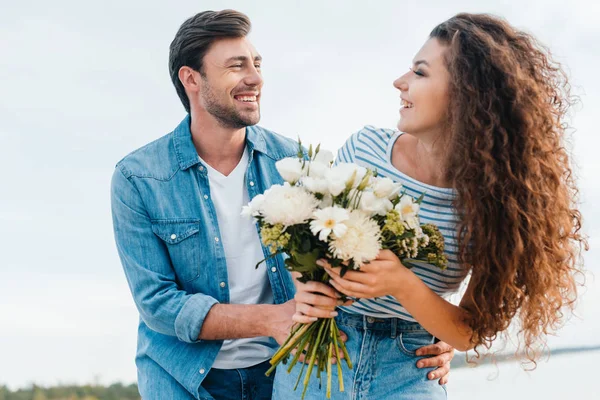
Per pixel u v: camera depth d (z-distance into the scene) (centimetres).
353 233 196
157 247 273
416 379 238
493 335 225
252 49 283
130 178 274
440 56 220
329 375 220
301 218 200
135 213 272
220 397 277
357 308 234
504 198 215
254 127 295
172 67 287
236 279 279
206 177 279
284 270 279
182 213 273
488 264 217
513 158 217
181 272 274
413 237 205
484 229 216
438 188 224
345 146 248
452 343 228
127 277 275
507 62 216
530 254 219
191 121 288
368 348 232
